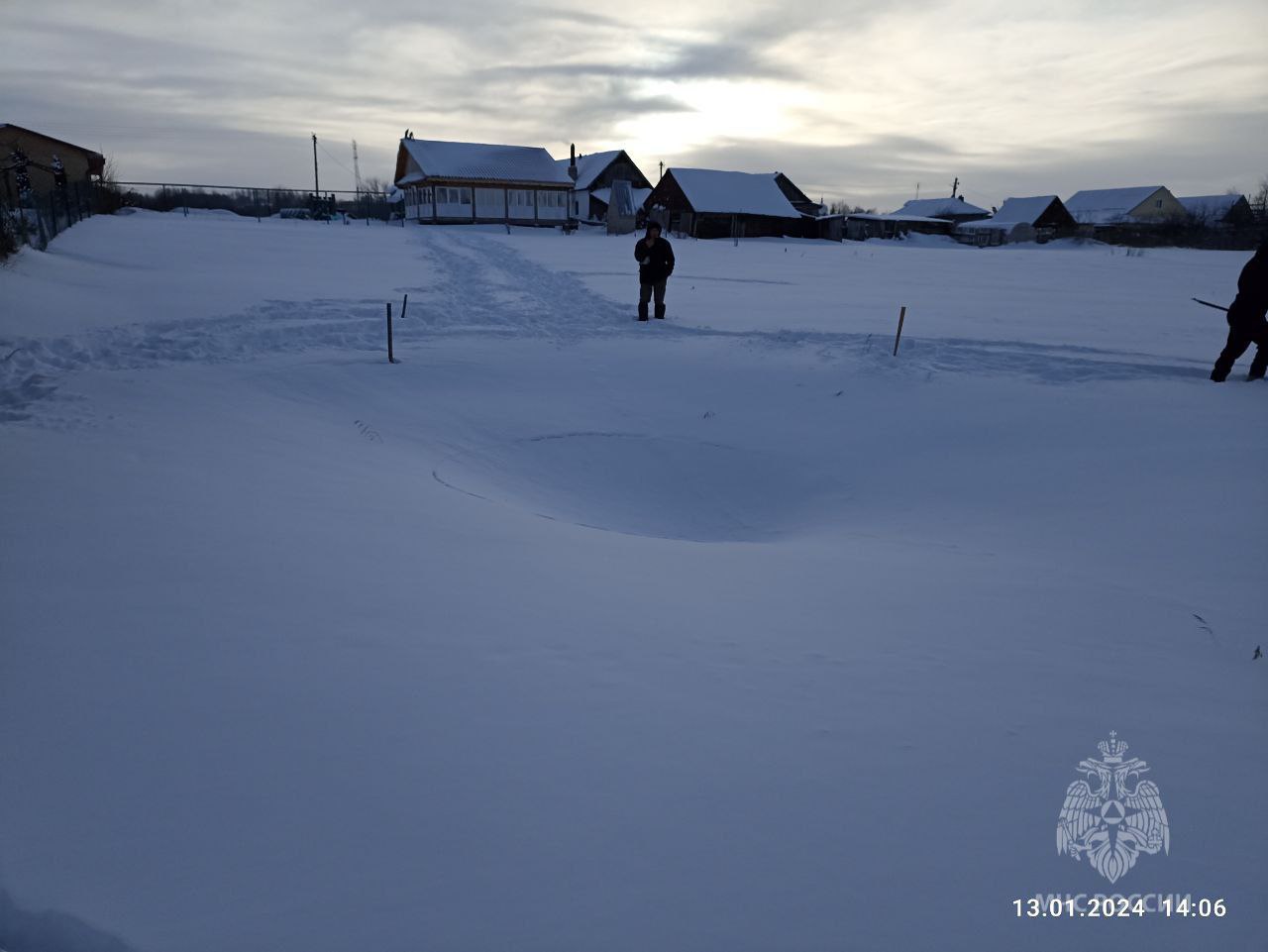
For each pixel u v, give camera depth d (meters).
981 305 17.38
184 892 1.93
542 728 2.66
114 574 3.70
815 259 32.75
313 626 3.31
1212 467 6.77
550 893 1.97
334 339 11.12
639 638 3.40
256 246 24.86
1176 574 4.73
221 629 3.24
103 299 12.68
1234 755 2.75
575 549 4.70
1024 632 3.73
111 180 49.06
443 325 12.78
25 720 2.58
